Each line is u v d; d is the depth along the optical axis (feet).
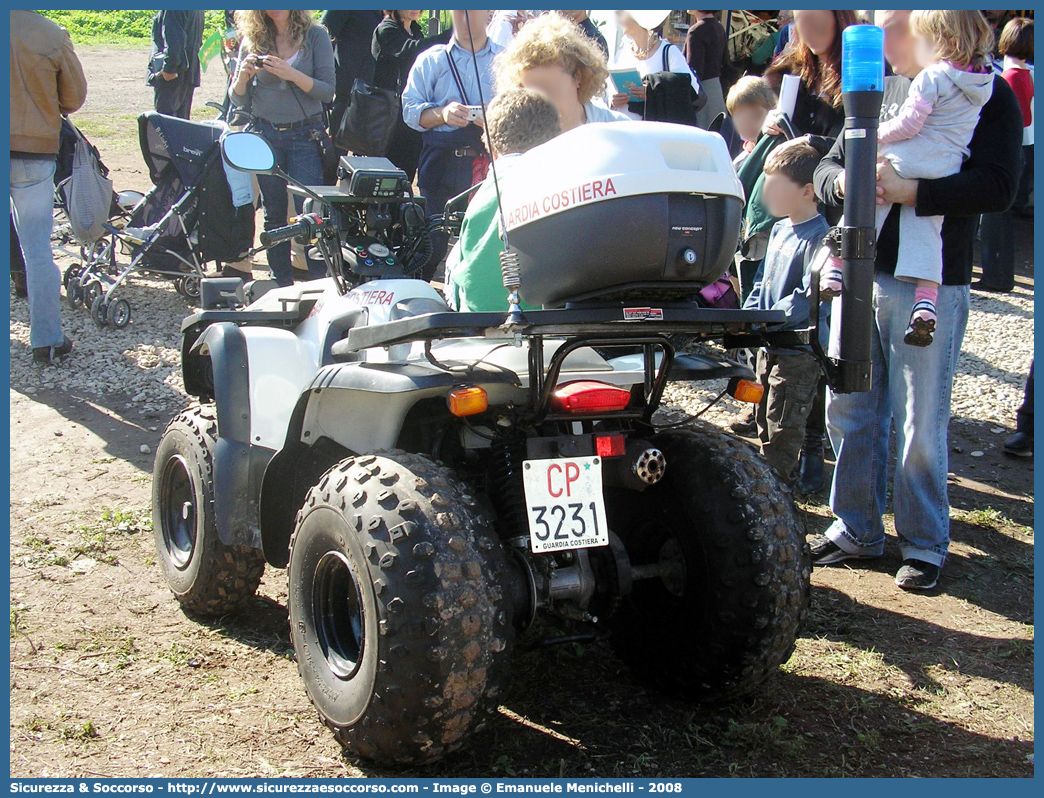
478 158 20.83
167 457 12.27
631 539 10.64
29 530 14.52
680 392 21.42
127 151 41.88
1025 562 14.33
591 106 14.11
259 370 11.30
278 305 12.62
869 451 14.05
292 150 23.18
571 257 8.38
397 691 8.00
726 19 29.50
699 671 9.75
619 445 9.20
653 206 8.18
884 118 13.25
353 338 9.18
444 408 9.65
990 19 30.76
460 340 9.98
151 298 27.40
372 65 26.12
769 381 14.08
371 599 8.16
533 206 8.59
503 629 8.19
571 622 9.92
